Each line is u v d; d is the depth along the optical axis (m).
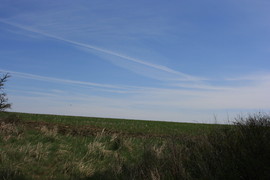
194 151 6.43
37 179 6.14
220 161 5.75
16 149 7.91
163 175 5.70
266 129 6.22
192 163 6.13
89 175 6.63
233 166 5.38
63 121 19.28
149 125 22.06
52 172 6.69
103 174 6.64
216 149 6.14
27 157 7.59
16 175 6.20
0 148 8.02
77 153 8.55
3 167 6.46
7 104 19.36
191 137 7.40
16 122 15.02
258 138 5.77
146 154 7.17
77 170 6.89
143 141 11.12
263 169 5.00
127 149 9.57
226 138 6.43
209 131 7.43
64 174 6.63
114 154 8.54
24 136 10.43
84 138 11.29
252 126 6.52
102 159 8.27
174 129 18.50
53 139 10.30
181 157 6.35
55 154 8.32
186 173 5.75
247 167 5.15
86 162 7.65
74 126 15.89
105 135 12.55
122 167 7.06
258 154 5.33
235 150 5.77
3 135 10.09
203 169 5.67
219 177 5.32
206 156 6.12
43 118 20.23
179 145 7.04
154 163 6.38
